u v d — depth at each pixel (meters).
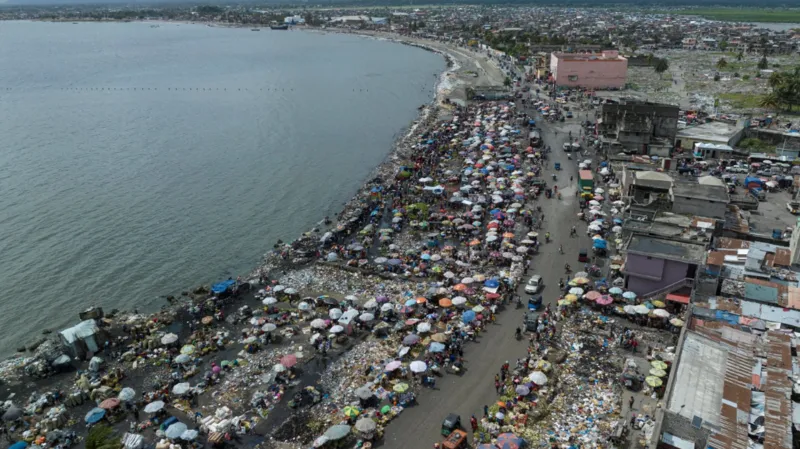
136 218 101.25
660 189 87.19
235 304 72.31
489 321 63.69
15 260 85.00
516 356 57.47
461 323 63.31
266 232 96.44
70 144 148.88
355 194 113.19
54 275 81.19
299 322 66.56
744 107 170.88
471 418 48.72
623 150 124.44
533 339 59.53
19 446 47.56
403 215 96.56
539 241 83.94
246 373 57.28
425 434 47.31
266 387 54.94
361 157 139.25
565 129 151.00
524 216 92.00
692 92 198.00
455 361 56.34
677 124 131.50
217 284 74.69
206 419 50.19
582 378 53.28
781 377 45.28
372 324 64.94
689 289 63.66
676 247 66.31
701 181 86.00
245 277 79.81
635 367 53.25
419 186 110.38
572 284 69.62
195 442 47.72
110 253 88.00
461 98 198.75
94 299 75.56
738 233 79.00
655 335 59.66
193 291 77.00
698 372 45.41
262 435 48.34
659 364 52.34
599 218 90.44
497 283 69.31
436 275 75.31
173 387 54.50
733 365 46.38
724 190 81.44
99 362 59.59
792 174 107.81
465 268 76.44
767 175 108.00
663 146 121.81
